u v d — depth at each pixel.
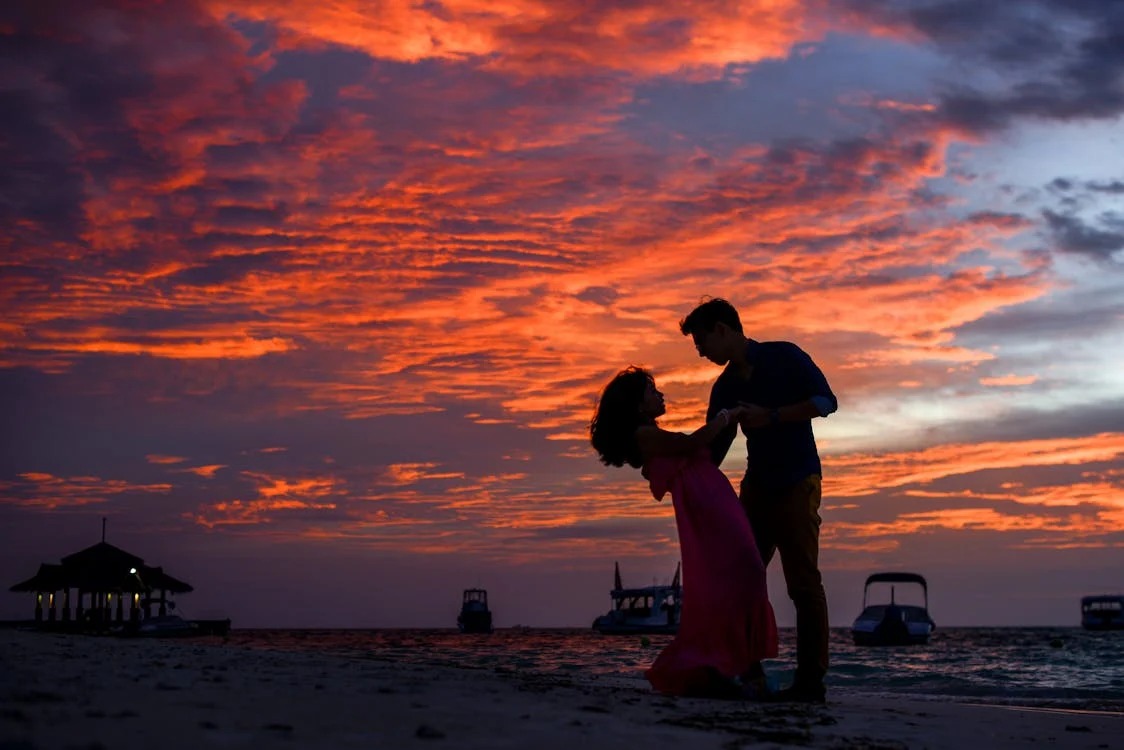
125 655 5.85
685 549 5.32
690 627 5.22
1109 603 104.50
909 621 60.31
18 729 2.46
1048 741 4.06
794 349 5.61
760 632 5.21
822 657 5.39
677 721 3.65
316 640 70.12
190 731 2.56
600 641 65.19
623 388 5.49
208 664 5.34
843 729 3.90
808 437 5.54
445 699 3.75
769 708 4.58
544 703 3.88
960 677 20.14
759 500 5.56
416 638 83.88
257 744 2.43
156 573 56.25
